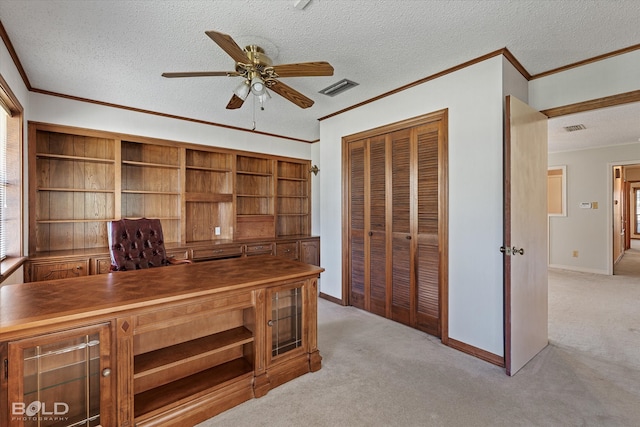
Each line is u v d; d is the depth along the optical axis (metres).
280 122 4.30
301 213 5.54
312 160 5.48
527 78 2.74
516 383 2.12
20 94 2.68
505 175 2.21
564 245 5.95
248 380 1.96
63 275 3.04
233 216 4.51
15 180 2.75
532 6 1.83
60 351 1.37
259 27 2.03
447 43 2.24
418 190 3.02
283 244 4.80
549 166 6.10
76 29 2.05
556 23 2.00
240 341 1.96
